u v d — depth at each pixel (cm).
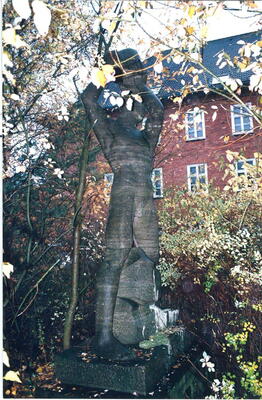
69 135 746
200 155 1551
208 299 564
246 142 1423
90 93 382
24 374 432
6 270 200
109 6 434
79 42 550
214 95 875
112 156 371
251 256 506
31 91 561
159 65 313
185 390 325
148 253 370
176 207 750
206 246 537
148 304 375
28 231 599
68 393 301
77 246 434
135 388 292
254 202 618
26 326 552
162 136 870
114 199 360
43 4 163
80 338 560
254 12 283
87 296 655
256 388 339
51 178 648
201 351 409
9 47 464
